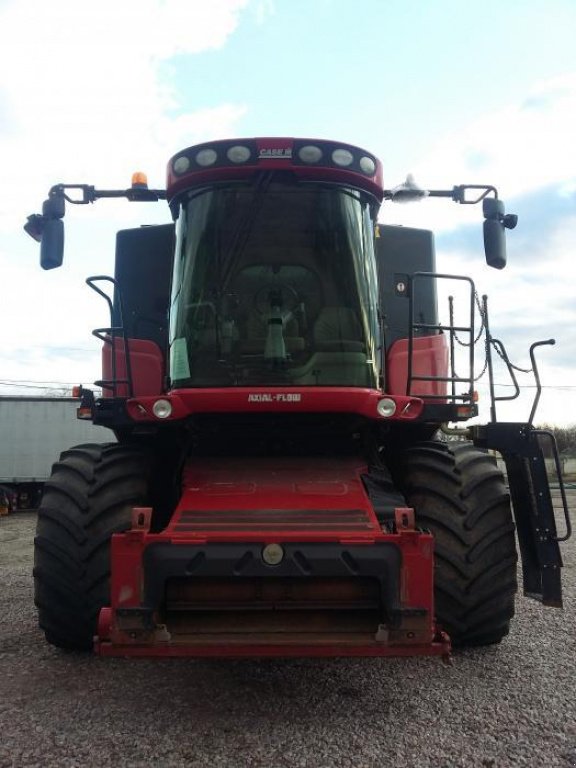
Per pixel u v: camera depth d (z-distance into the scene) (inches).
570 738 133.5
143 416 165.2
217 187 176.1
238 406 159.2
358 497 152.0
